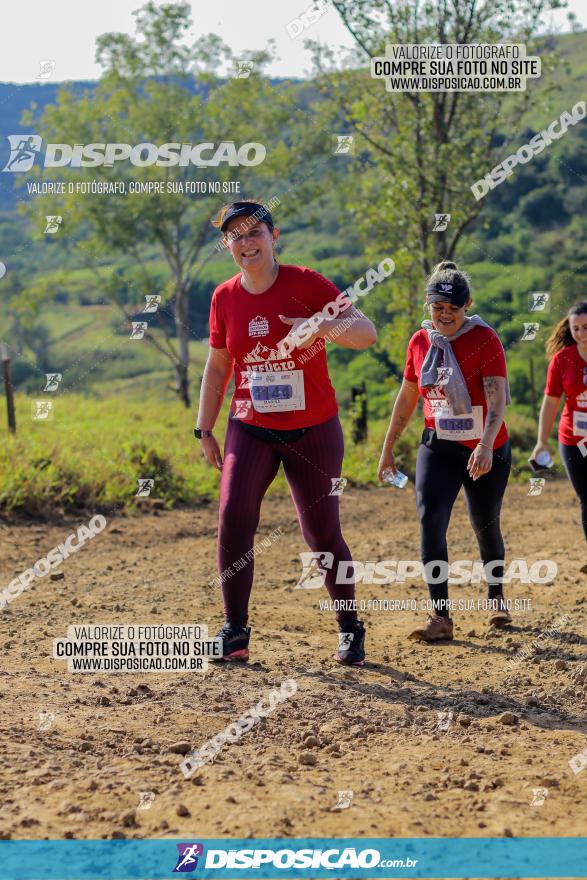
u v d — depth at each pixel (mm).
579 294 22547
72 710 4215
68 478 11102
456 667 5387
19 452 11414
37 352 25906
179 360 26297
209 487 12312
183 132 24641
